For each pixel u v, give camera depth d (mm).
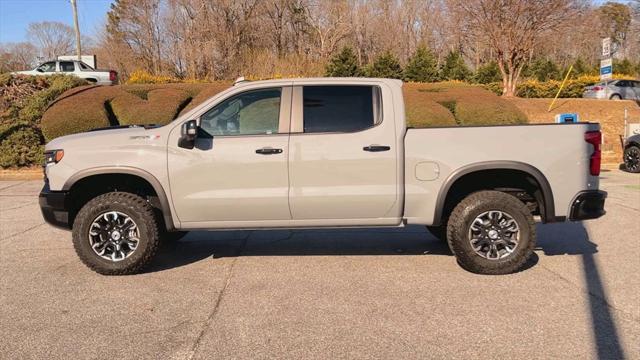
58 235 6871
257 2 33781
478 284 4820
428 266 5398
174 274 5219
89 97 13758
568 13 19031
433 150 4984
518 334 3783
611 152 14539
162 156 5016
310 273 5211
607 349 3543
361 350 3574
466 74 31469
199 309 4309
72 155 5059
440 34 42531
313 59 30375
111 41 39750
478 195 5043
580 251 5879
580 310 4191
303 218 5098
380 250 6047
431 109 13844
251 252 6031
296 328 3924
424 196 5020
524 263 5078
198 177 5012
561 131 4992
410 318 4078
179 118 5125
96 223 5109
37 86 15484
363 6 44594
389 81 5121
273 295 4605
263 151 4961
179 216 5102
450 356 3477
